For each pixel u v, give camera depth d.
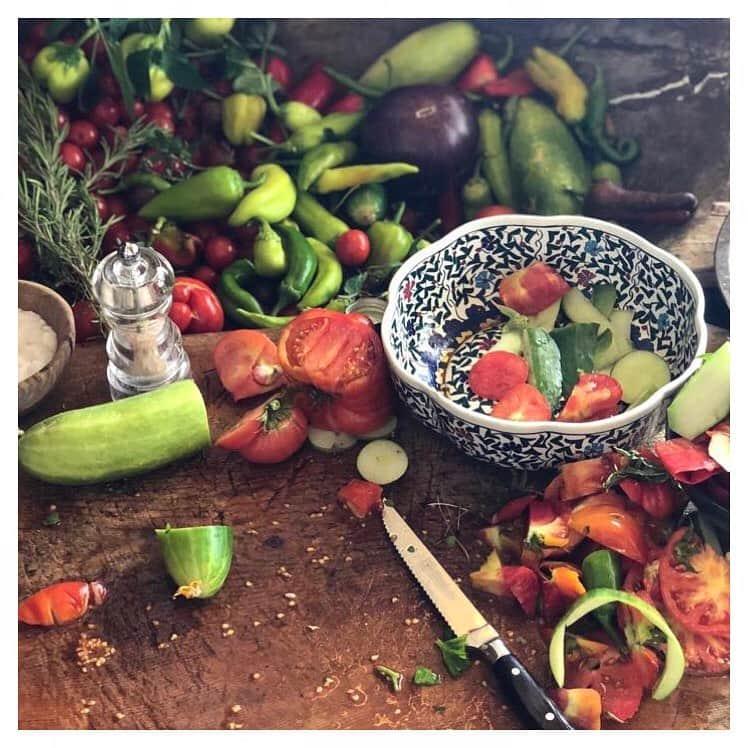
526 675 1.11
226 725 1.12
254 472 1.32
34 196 1.53
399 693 1.14
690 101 1.77
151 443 1.26
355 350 1.29
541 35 1.79
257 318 1.52
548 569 1.19
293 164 1.75
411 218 1.73
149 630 1.19
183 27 1.73
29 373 1.32
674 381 1.20
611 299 1.40
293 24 1.80
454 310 1.43
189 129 1.76
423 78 1.79
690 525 1.18
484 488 1.30
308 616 1.19
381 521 1.27
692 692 1.13
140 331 1.30
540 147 1.73
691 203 1.69
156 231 1.60
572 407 1.29
